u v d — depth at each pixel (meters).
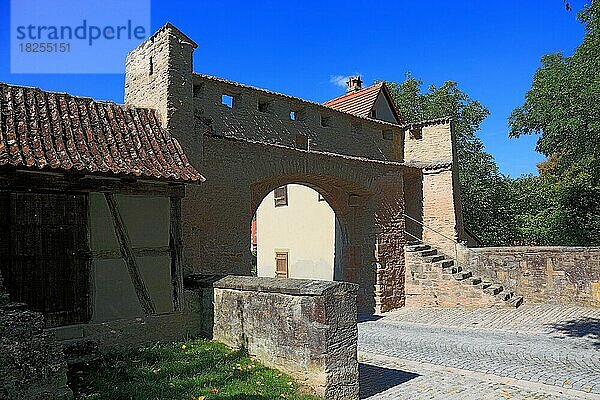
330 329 7.54
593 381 8.70
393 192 18.27
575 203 22.41
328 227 21.38
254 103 14.69
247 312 8.67
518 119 20.89
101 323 8.20
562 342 11.94
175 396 6.56
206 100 13.34
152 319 8.77
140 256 8.75
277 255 24.16
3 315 5.61
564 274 16.38
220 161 12.05
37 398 5.47
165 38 10.50
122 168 8.21
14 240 7.53
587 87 15.80
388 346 12.10
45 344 5.66
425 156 19.86
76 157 7.91
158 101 10.51
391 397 8.07
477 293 16.95
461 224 19.84
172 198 9.27
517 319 14.88
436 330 14.15
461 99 32.62
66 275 7.98
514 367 9.77
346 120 17.78
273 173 13.56
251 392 6.96
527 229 27.88
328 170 15.50
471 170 30.72
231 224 12.12
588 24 16.34
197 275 10.13
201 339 9.24
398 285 18.25
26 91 8.80
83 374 7.02
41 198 7.82
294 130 15.76
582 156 18.78
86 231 8.23
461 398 7.97
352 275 18.20
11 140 7.63
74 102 9.31
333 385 7.48
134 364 7.64
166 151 9.49
